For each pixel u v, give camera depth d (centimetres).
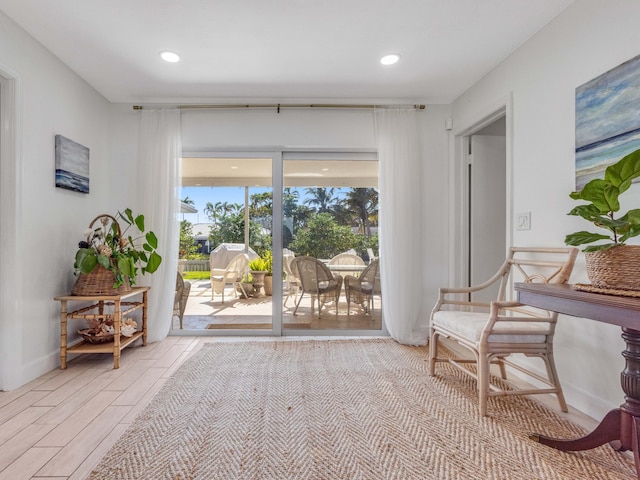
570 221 193
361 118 332
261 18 206
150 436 158
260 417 176
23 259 218
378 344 307
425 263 333
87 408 185
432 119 334
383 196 322
